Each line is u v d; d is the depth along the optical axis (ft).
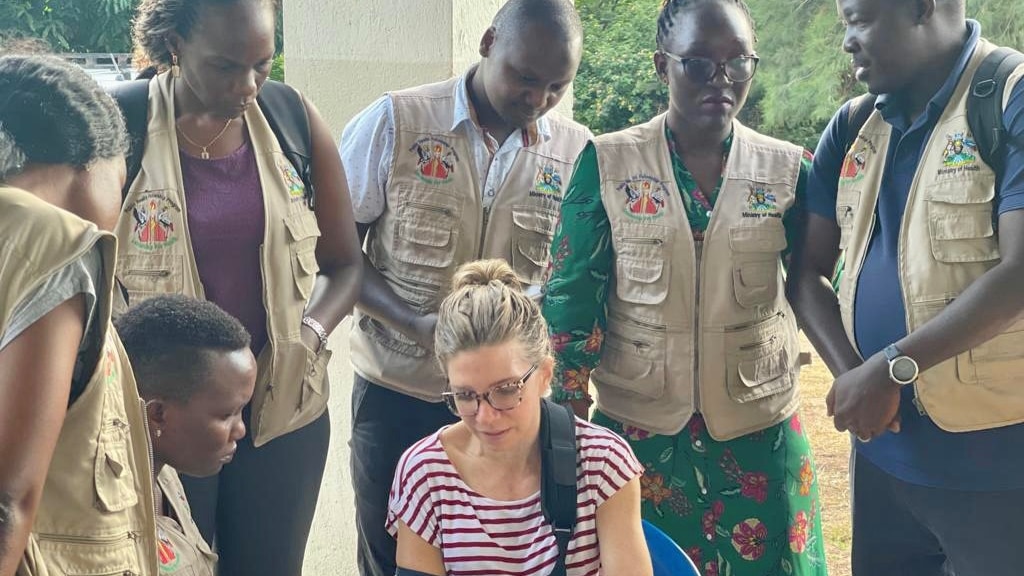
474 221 9.92
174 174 7.96
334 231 9.05
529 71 9.25
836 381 8.27
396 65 11.39
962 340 7.63
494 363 6.04
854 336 8.54
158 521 6.41
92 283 5.22
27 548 5.24
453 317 6.13
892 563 8.82
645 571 6.42
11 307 5.06
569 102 12.66
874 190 8.41
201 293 7.97
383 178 9.91
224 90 7.75
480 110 9.95
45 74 5.46
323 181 8.87
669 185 8.86
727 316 8.73
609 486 6.47
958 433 7.94
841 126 8.90
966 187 7.81
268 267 8.18
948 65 8.07
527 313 6.20
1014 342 7.82
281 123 8.50
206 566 6.66
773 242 8.86
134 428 5.79
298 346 8.34
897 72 7.99
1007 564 8.00
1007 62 7.85
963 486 7.98
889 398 7.87
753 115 28.58
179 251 7.93
